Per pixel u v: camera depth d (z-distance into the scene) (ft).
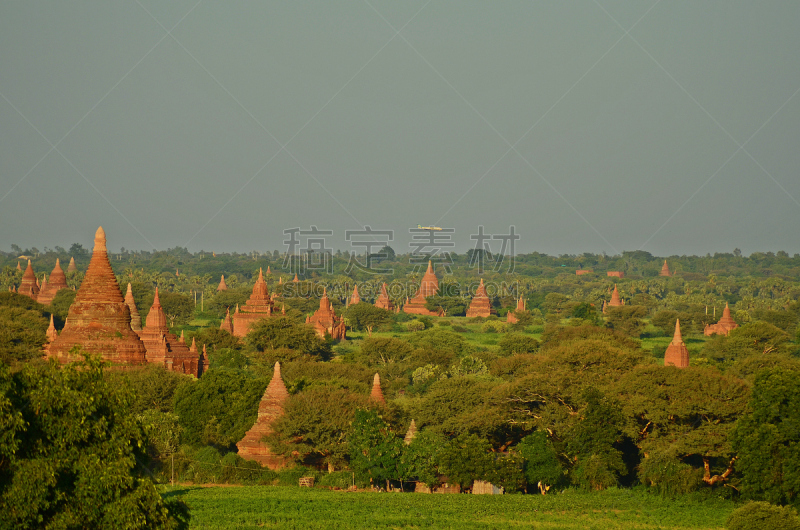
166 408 296.51
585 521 216.33
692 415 256.73
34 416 127.03
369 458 253.85
